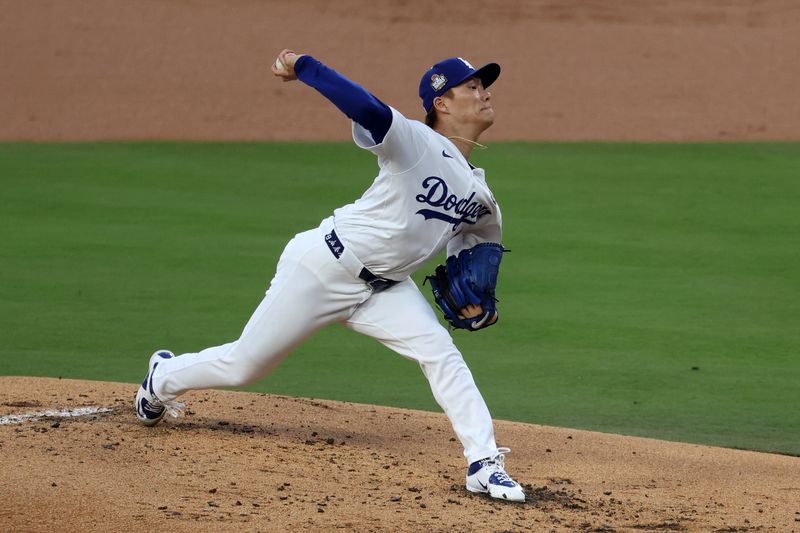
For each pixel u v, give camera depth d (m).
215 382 19.08
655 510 17.72
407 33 90.88
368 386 28.67
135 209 50.50
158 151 64.06
